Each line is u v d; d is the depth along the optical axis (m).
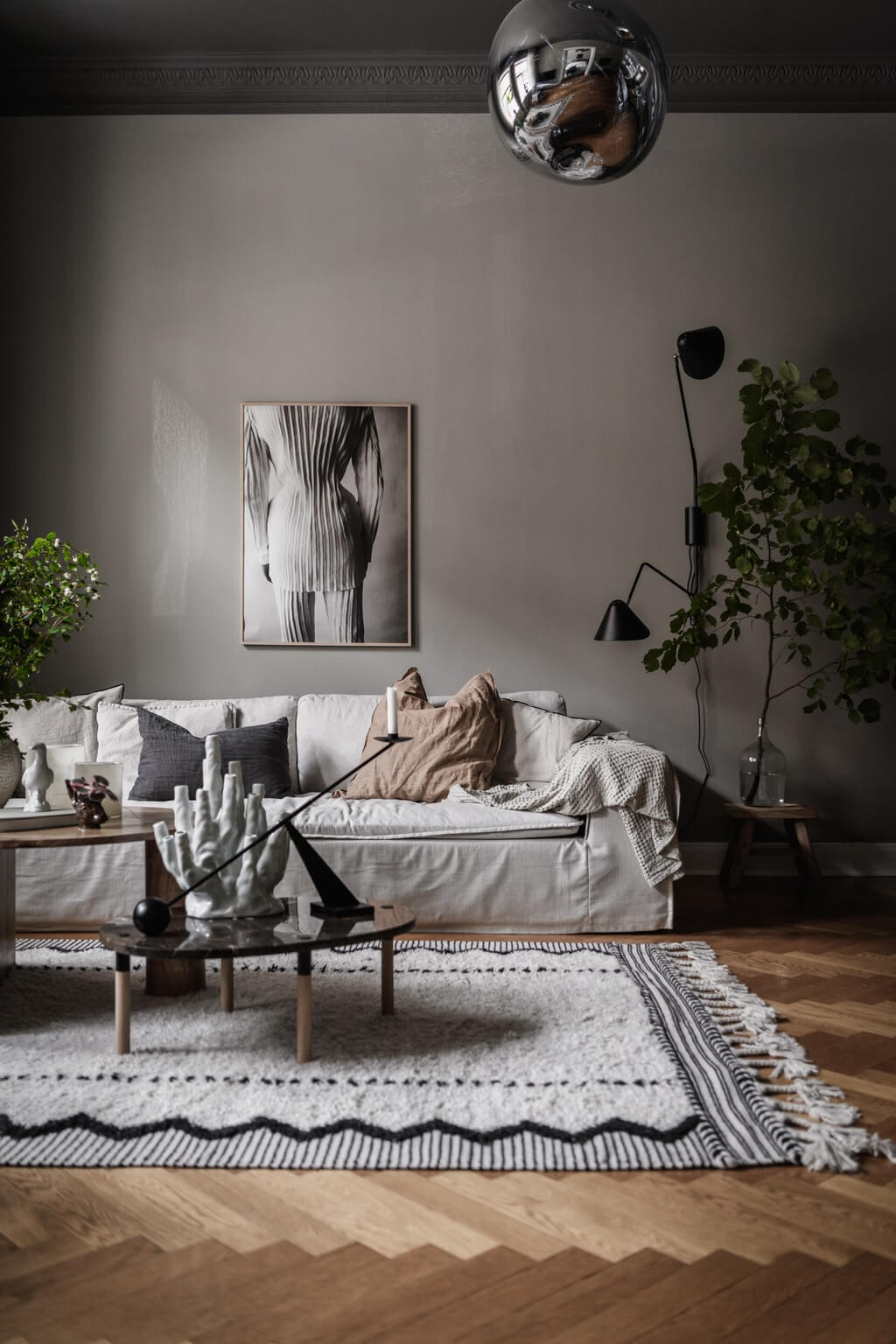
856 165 4.77
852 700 4.79
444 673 4.75
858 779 4.78
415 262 4.75
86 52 4.61
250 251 4.74
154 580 4.74
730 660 4.76
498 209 4.76
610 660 4.76
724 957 3.36
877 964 3.28
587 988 2.93
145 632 4.74
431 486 4.75
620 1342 1.41
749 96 4.73
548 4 1.90
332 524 4.72
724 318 4.77
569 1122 2.06
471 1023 2.63
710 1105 2.16
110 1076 2.29
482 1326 1.44
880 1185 1.85
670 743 4.76
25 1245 1.65
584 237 4.76
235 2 4.28
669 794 3.72
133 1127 2.03
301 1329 1.43
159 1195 1.80
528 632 4.75
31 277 4.73
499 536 4.76
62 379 4.73
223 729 4.23
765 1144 1.98
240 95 4.71
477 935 3.63
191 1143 1.98
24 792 3.51
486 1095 2.18
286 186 4.74
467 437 4.75
